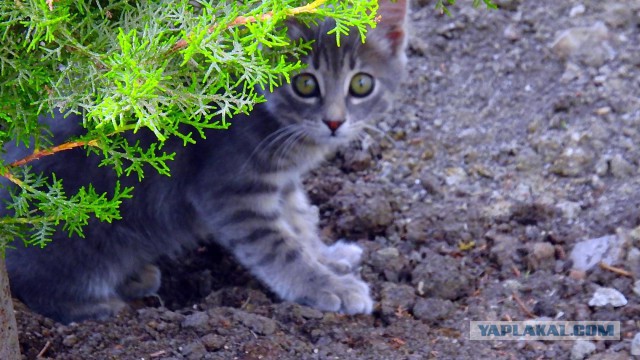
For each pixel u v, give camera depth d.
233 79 1.05
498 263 1.14
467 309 1.09
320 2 0.85
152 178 1.12
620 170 1.20
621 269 1.11
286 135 1.12
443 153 1.24
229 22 0.85
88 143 0.90
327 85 1.10
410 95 1.28
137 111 0.84
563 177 1.21
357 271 1.15
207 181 1.12
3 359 0.98
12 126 0.91
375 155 1.24
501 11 1.33
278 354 1.04
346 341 1.06
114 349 1.04
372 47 1.12
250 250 1.13
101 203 0.96
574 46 1.29
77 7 0.88
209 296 1.12
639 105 1.24
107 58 0.87
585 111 1.25
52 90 0.88
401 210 1.19
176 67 0.88
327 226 1.20
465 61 1.30
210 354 1.04
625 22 1.31
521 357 1.05
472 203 1.19
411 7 1.34
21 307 1.08
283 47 1.00
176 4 0.88
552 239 1.15
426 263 1.13
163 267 1.18
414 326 1.07
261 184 1.13
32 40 0.87
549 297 1.10
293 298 1.12
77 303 1.11
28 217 0.92
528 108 1.26
